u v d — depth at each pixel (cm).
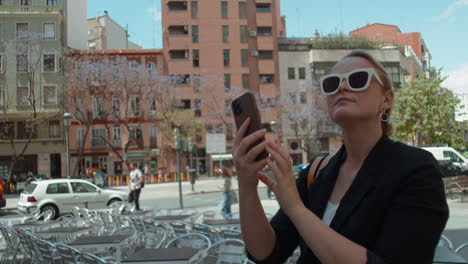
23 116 4353
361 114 141
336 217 138
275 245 156
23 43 4316
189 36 5041
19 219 1052
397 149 137
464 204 1520
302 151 5031
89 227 766
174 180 4272
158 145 4800
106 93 4334
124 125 4791
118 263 429
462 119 3331
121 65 4375
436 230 121
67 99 4359
